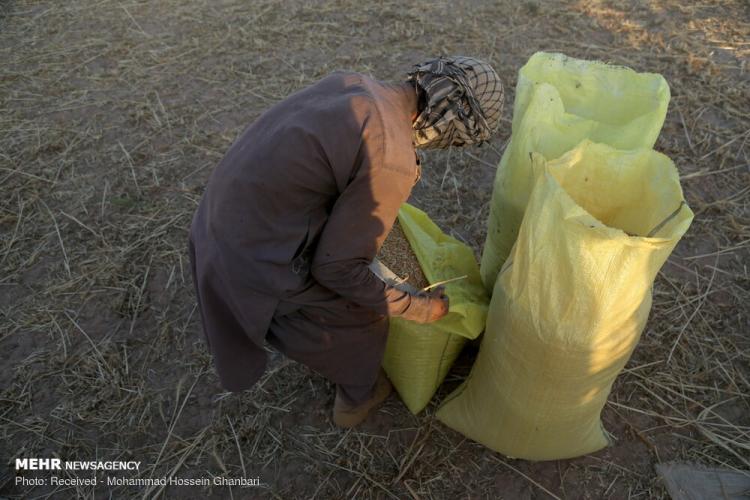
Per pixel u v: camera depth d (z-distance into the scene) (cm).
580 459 206
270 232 139
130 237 292
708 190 293
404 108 141
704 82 352
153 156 337
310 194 137
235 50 413
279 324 170
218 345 166
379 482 203
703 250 268
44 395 233
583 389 173
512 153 189
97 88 389
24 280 276
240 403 227
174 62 406
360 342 178
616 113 207
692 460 203
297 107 138
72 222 301
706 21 403
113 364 241
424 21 422
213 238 146
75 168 332
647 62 370
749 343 234
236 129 351
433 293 167
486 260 228
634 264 145
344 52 402
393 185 131
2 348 249
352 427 218
